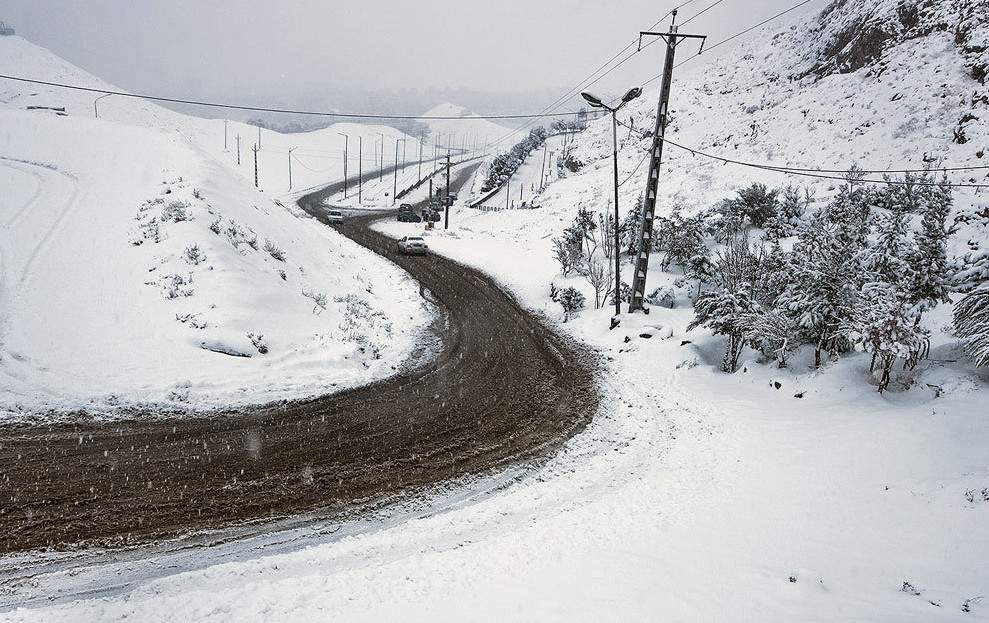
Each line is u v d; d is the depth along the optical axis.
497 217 52.91
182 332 14.89
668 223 28.16
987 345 11.05
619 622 5.33
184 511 8.21
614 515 8.41
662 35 18.47
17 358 12.61
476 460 10.52
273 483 9.20
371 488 9.29
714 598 5.70
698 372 15.45
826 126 38.59
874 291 13.52
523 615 5.59
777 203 27.77
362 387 14.09
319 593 6.42
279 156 129.25
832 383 12.88
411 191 91.31
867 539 6.77
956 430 9.65
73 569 6.82
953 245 20.30
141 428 10.74
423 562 7.14
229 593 6.40
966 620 4.78
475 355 17.39
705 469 10.02
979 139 28.59
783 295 15.45
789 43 62.84
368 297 24.22
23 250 18.66
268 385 13.51
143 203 22.67
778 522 7.60
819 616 5.16
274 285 18.83
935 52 37.97
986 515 6.75
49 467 9.05
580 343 19.14
